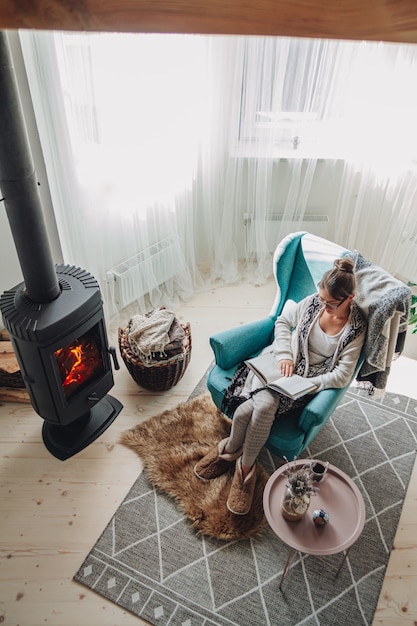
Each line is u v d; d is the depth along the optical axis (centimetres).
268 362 208
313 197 336
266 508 170
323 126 304
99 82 225
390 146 302
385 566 189
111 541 196
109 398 254
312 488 161
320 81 286
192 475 217
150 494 212
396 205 317
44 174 225
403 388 264
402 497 213
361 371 206
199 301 326
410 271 328
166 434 235
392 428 243
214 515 202
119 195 262
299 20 61
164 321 250
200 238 345
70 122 220
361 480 219
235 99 283
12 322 180
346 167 316
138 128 249
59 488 215
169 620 173
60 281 198
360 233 342
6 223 228
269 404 193
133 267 286
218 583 183
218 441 232
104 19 62
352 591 182
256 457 207
